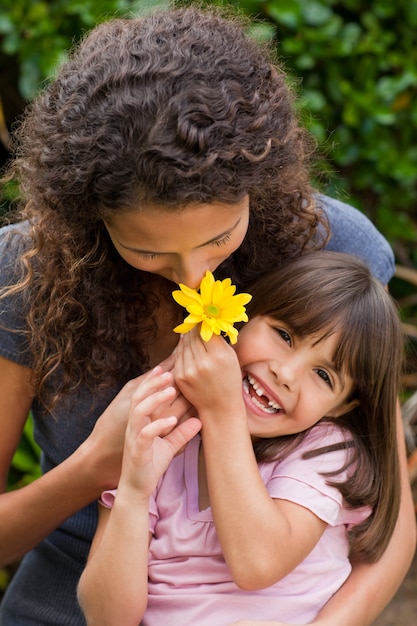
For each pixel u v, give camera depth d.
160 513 1.50
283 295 1.47
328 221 1.59
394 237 2.90
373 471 1.52
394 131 2.77
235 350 1.50
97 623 1.40
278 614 1.43
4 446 1.60
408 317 2.96
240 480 1.37
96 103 1.19
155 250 1.21
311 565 1.48
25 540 1.55
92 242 1.39
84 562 1.65
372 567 1.55
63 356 1.47
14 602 1.71
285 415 1.48
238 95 1.19
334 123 2.71
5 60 2.84
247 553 1.35
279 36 2.62
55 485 1.46
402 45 2.71
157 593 1.45
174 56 1.19
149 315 1.50
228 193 1.15
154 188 1.12
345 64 2.68
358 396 1.55
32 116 1.39
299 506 1.42
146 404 1.31
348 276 1.50
